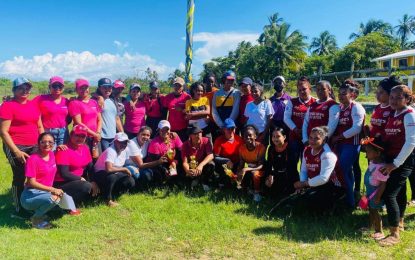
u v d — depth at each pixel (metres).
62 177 6.21
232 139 7.22
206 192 7.30
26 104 5.97
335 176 5.75
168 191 7.36
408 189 7.26
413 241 4.97
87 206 6.62
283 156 6.62
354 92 5.90
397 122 4.87
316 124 6.14
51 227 5.70
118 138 6.78
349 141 5.90
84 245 4.89
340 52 51.53
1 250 4.62
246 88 7.75
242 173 6.71
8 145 5.77
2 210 6.42
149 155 7.41
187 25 10.78
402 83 5.27
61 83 6.48
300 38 59.50
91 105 7.11
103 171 6.65
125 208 6.47
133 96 8.63
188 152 7.32
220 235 5.23
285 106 7.38
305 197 5.79
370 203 5.09
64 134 6.73
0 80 52.16
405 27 69.06
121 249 4.80
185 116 7.88
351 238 5.09
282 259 4.53
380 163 4.99
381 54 48.56
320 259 4.51
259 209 6.33
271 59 59.50
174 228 5.49
